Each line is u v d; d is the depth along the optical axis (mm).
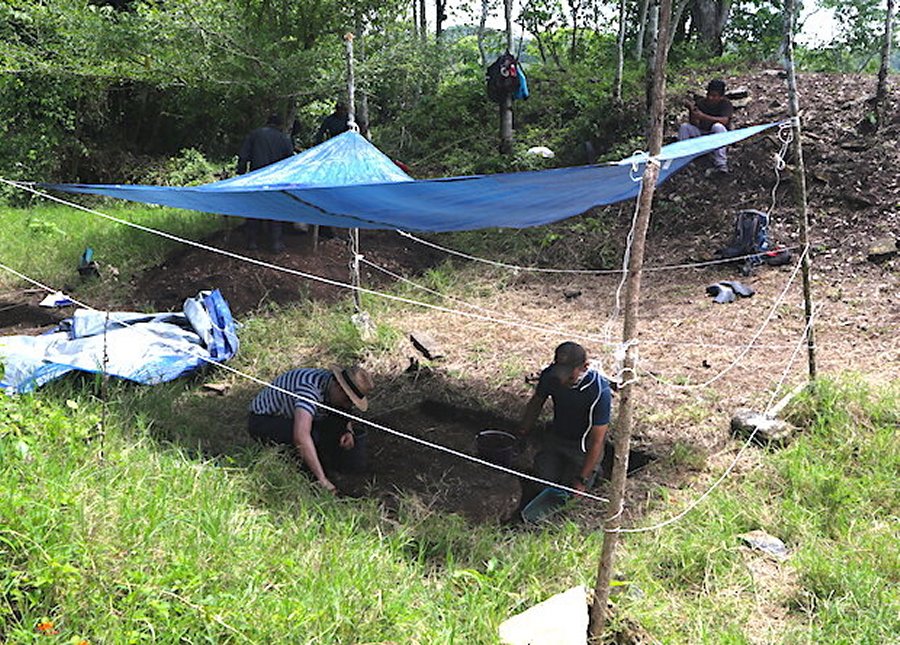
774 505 5059
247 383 7434
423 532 4777
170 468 4887
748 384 7004
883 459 5418
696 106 11625
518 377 7578
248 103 13914
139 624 3318
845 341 7734
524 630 3680
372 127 17547
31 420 4977
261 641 3379
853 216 10133
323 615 3582
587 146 13406
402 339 8602
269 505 4867
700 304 9086
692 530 4801
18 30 14117
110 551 3635
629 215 11773
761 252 9844
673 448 5973
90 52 12266
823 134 11445
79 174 17625
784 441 5879
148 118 18672
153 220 12469
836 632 3875
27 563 3441
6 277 10688
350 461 5977
